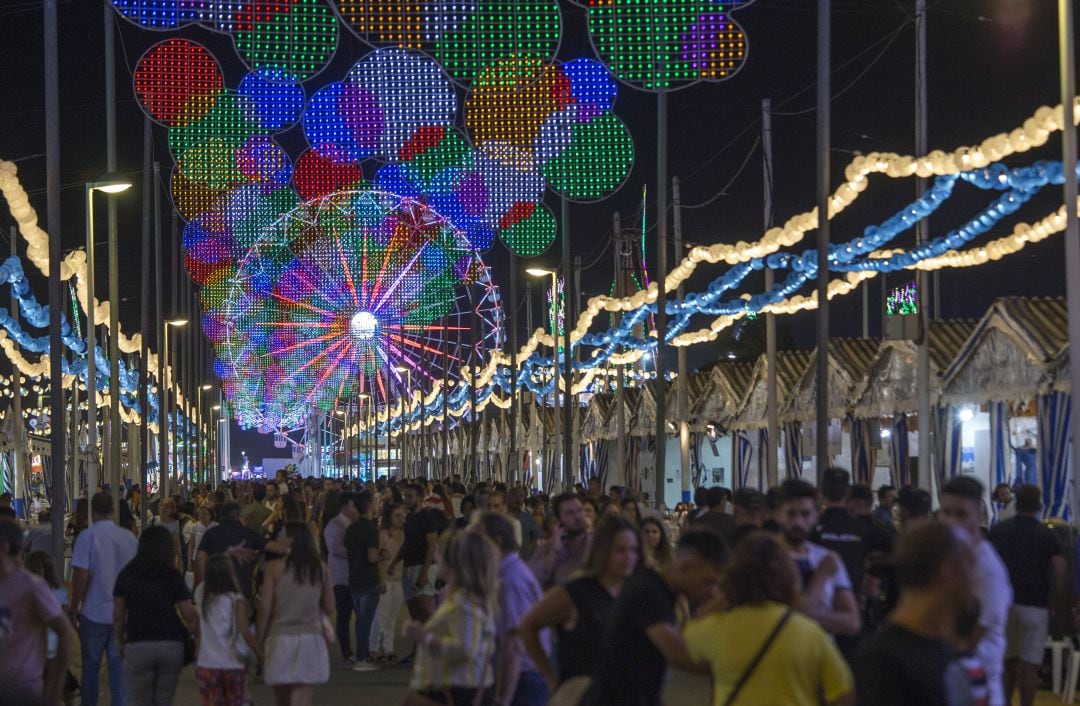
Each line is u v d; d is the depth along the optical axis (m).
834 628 8.16
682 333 35.22
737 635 5.70
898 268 20.81
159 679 11.04
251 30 16.11
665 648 6.68
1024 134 14.92
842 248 19.16
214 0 15.97
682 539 7.17
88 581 12.80
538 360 51.31
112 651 12.84
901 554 5.23
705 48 15.80
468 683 8.35
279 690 10.76
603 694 6.82
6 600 8.10
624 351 45.97
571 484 36.41
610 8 15.83
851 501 10.19
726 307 27.42
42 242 22.61
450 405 82.19
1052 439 20.41
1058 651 13.86
